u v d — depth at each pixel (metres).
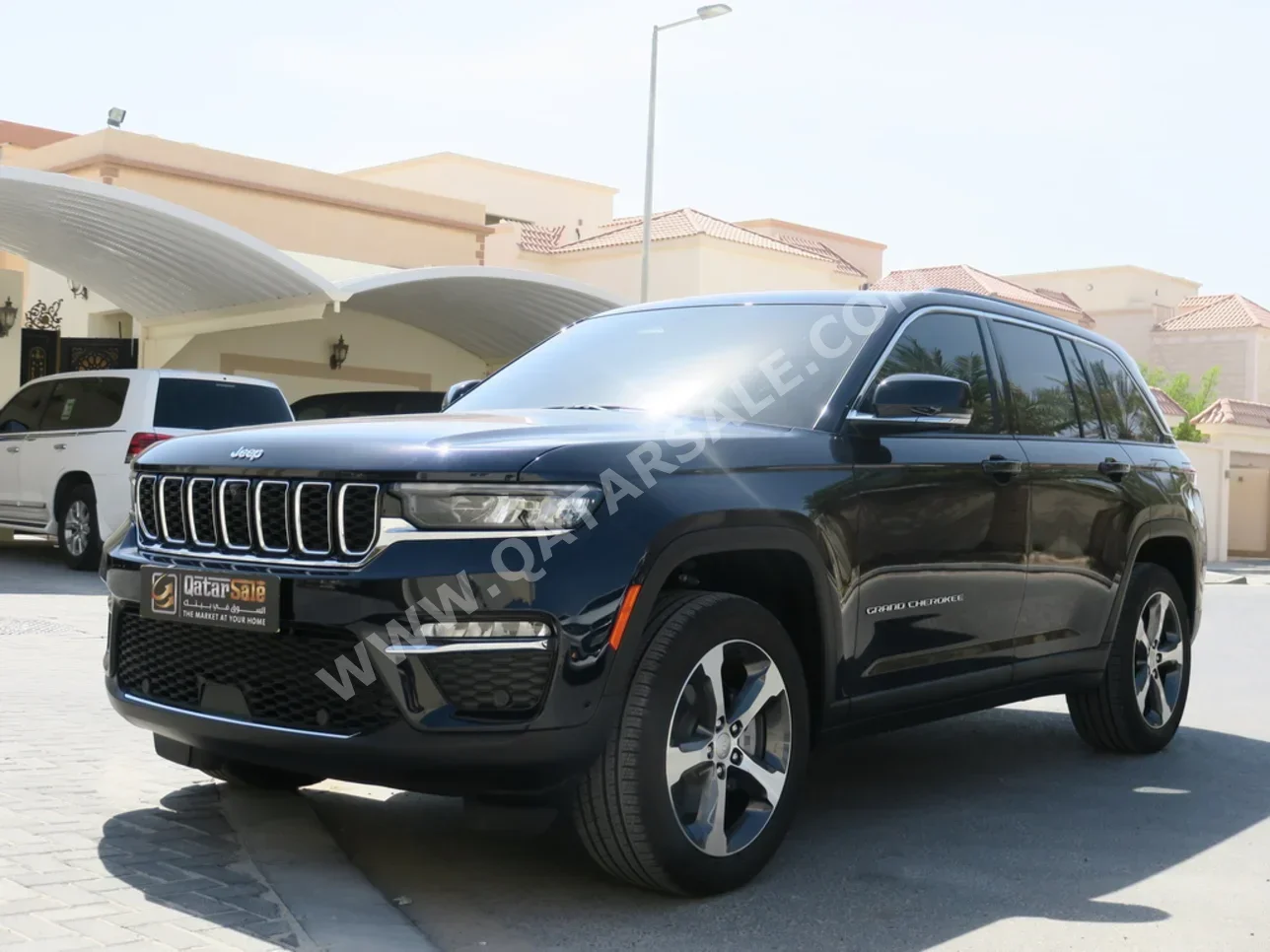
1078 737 6.39
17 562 13.24
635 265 36.97
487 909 3.58
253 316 19.58
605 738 3.39
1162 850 4.38
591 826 3.51
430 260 26.23
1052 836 4.52
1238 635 12.06
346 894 3.55
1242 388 57.31
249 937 3.13
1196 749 6.17
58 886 3.41
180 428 12.16
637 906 3.63
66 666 6.91
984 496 4.67
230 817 4.18
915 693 4.40
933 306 4.84
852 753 5.87
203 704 3.69
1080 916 3.66
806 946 3.35
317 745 3.40
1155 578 5.84
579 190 46.72
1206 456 33.06
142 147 21.50
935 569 4.43
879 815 4.74
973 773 5.52
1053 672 5.18
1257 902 3.83
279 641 3.50
